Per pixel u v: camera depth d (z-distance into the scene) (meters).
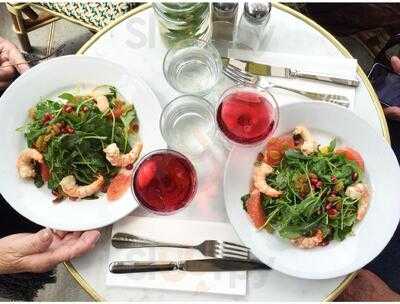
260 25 0.58
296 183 0.56
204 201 0.59
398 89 0.75
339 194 0.57
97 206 0.58
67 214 0.57
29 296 0.76
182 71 0.60
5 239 0.62
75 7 0.82
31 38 1.04
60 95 0.59
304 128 0.57
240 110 0.56
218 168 0.60
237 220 0.56
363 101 0.61
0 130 0.59
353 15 0.83
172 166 0.56
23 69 0.75
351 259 0.55
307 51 0.62
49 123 0.59
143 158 0.56
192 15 0.57
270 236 0.57
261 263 0.57
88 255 0.58
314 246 0.56
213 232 0.58
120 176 0.59
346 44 0.97
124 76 0.59
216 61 0.59
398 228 0.76
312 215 0.56
